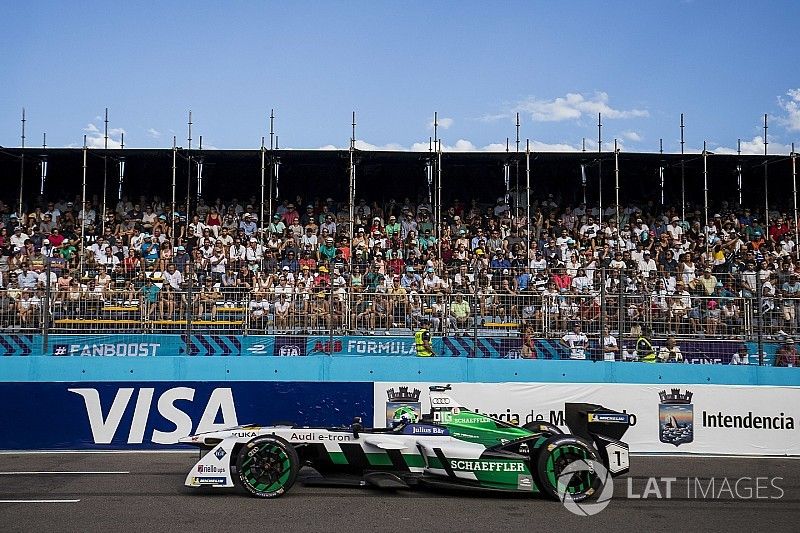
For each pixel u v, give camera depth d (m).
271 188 22.20
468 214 22.92
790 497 9.58
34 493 9.53
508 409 13.74
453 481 9.57
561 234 21.62
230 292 15.96
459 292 16.89
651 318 15.58
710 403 13.61
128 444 13.57
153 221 21.67
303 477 10.49
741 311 15.56
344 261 20.12
